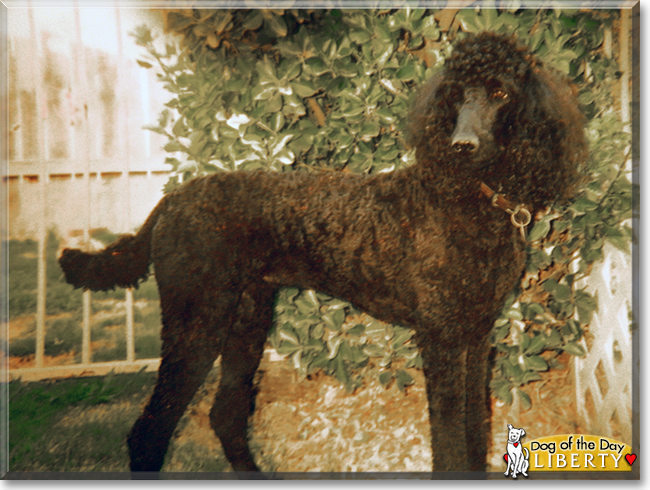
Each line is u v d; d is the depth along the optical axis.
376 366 2.76
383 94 2.20
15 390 2.89
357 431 2.40
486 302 1.64
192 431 2.45
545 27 2.09
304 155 2.37
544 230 2.11
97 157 3.46
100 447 2.31
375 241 1.71
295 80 2.21
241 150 2.29
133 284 2.03
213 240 1.85
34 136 4.00
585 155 1.69
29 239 3.68
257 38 2.18
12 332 3.46
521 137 1.56
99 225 3.45
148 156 3.43
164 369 1.88
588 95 2.14
